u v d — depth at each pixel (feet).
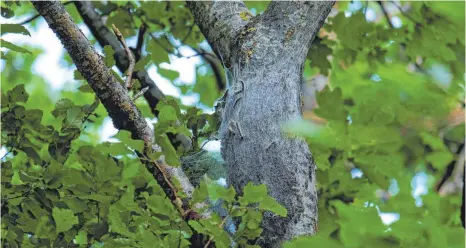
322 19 19.20
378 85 25.61
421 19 31.30
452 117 27.32
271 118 17.93
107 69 17.35
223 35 19.84
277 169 17.61
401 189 23.09
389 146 24.14
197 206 17.10
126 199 16.89
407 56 33.04
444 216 21.03
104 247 16.69
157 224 16.66
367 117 23.86
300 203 17.52
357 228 15.83
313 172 18.04
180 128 17.10
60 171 18.81
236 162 17.93
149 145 17.21
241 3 20.86
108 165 18.85
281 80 18.34
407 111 26.12
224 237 15.74
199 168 19.52
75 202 18.51
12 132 19.88
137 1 32.76
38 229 18.38
